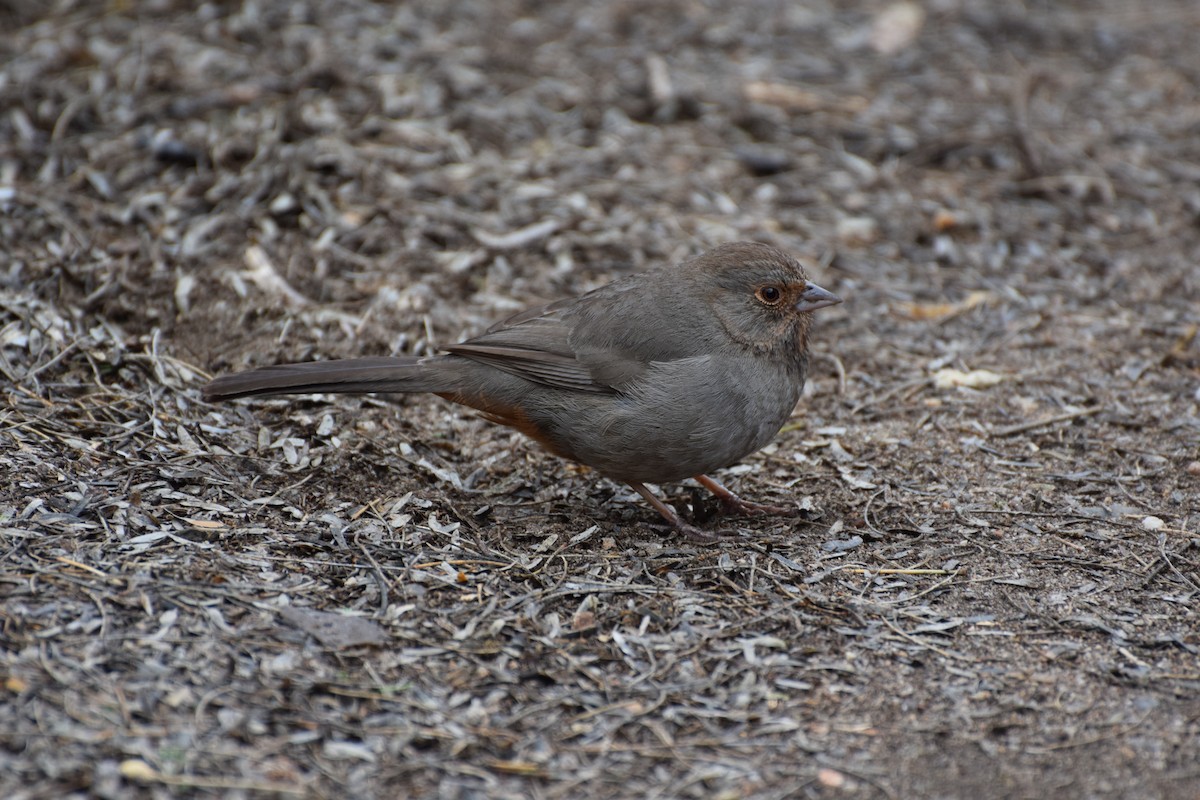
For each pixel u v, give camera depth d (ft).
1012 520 32.37
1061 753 23.79
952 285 46.16
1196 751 23.85
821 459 35.78
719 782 22.75
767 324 31.50
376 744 23.04
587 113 55.72
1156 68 65.51
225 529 29.58
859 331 43.06
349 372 31.30
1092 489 33.88
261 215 44.88
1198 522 32.12
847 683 25.75
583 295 33.55
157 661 24.49
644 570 30.01
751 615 28.07
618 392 31.12
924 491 33.94
